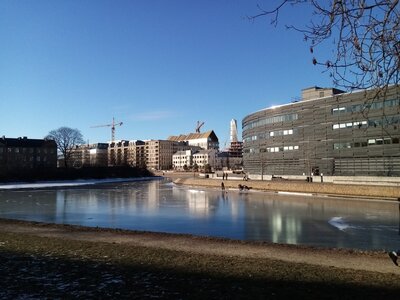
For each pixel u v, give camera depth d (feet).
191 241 74.59
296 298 34.22
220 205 187.93
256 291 36.22
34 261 48.91
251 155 397.80
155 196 252.01
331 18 23.53
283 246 69.82
